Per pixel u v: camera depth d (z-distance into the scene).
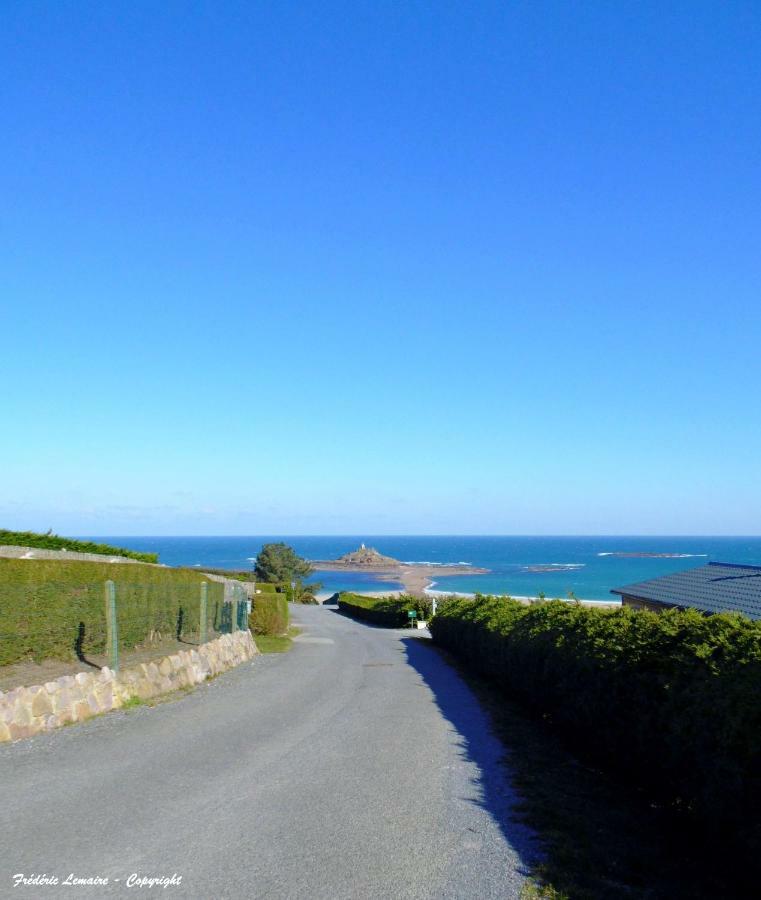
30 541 22.23
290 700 12.05
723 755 5.10
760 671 5.21
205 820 5.78
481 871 4.89
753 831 4.68
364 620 45.09
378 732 9.60
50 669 10.41
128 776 6.99
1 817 5.70
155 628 13.78
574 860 5.11
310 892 4.50
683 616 7.31
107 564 13.55
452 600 28.09
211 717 10.24
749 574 21.19
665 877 4.86
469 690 14.04
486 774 7.54
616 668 7.54
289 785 6.89
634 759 7.07
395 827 5.77
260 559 67.88
